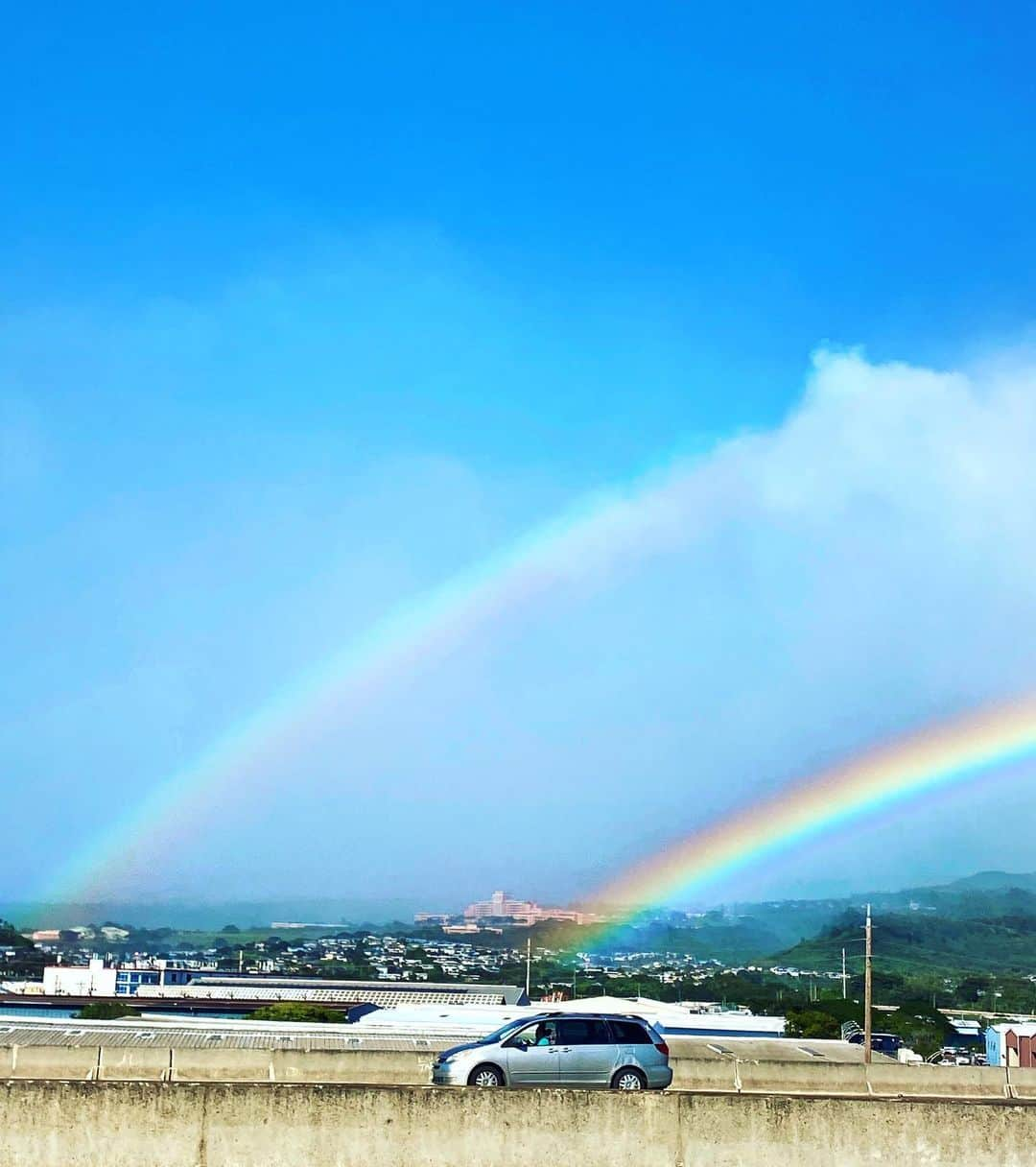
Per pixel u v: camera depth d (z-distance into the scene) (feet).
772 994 457.27
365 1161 69.21
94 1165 68.74
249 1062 100.58
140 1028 153.58
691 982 519.60
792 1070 103.19
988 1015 431.02
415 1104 70.03
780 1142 70.69
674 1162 70.08
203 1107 69.56
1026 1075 105.60
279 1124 69.51
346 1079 100.27
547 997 388.37
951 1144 71.10
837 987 519.19
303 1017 248.93
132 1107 69.46
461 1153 69.56
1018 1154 71.15
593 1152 69.92
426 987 345.72
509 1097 70.33
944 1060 249.75
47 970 370.53
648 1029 86.28
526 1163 69.51
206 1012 294.46
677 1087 101.60
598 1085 83.61
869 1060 147.43
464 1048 84.48
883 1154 70.85
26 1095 69.41
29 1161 68.59
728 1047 154.81
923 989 529.86
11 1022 155.53
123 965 438.81
